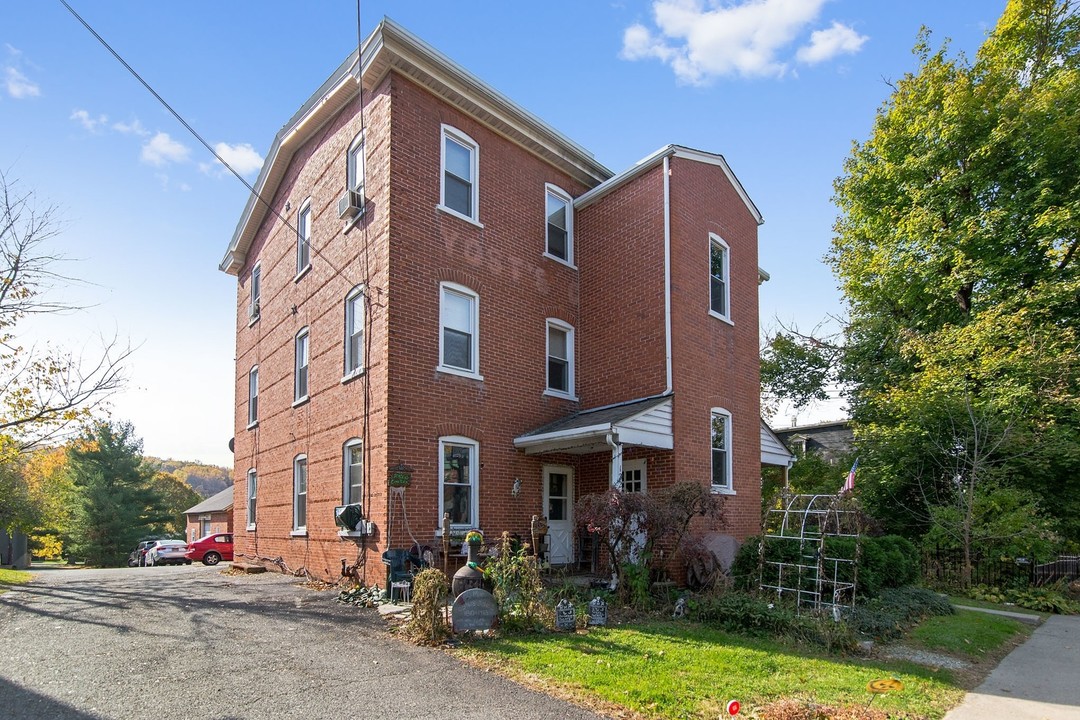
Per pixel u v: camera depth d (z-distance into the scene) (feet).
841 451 84.48
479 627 25.75
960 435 52.08
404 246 38.73
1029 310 53.06
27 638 25.34
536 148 48.01
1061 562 47.80
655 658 22.72
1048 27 59.98
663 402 40.70
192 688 19.16
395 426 36.52
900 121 66.49
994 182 60.13
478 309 42.22
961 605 39.96
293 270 52.60
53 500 79.25
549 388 46.60
